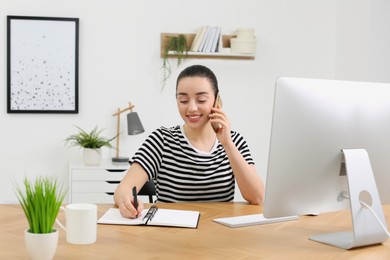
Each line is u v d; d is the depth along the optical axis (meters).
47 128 4.04
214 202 2.15
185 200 2.18
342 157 1.54
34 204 1.30
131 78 4.13
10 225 1.68
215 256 1.38
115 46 4.10
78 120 4.07
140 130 3.93
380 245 1.55
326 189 1.56
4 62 3.94
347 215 1.92
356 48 4.20
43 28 3.97
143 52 4.13
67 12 4.02
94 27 4.06
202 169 2.18
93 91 4.08
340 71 4.39
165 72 4.16
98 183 3.73
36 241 1.29
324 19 4.43
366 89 1.57
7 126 3.98
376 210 1.54
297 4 4.38
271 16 4.34
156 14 4.14
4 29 3.93
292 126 1.45
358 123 1.55
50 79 4.00
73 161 3.98
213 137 2.25
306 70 4.43
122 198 1.88
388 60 4.13
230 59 4.28
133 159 2.16
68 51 4.01
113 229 1.65
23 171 4.01
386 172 1.63
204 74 2.06
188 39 4.18
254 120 4.36
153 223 1.70
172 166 2.19
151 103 4.16
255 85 4.34
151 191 2.44
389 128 1.60
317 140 1.49
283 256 1.40
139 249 1.43
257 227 1.71
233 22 4.28
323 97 1.49
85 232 1.47
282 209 1.51
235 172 2.07
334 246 1.51
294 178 1.49
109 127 4.12
